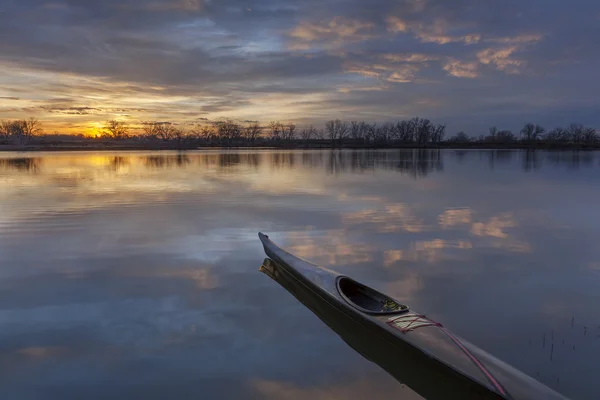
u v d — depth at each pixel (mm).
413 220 12141
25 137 103500
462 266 7906
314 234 10383
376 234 10391
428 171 31422
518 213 13328
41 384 4207
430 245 9391
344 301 5621
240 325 5500
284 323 5559
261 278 7242
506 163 42469
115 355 4754
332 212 13367
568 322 5543
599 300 6273
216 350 4875
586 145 100375
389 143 116562
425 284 6957
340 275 6488
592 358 4625
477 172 30453
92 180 23047
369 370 4492
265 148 107688
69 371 4434
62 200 15555
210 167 34844
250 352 4840
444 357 4258
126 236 10078
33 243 9375
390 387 4203
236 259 8312
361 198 16500
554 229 11016
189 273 7461
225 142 123250
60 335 5195
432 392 4145
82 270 7590
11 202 15047
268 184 21516
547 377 4273
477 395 3893
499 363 4148
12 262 8023
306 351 4871
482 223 11766
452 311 5895
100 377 4336
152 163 40312
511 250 9000
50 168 32375
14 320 5594
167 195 17062
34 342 5023
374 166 37094
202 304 6145
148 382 4262
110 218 12219
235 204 14875
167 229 10828
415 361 4480
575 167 36000
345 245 9352
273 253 8039
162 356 4742
